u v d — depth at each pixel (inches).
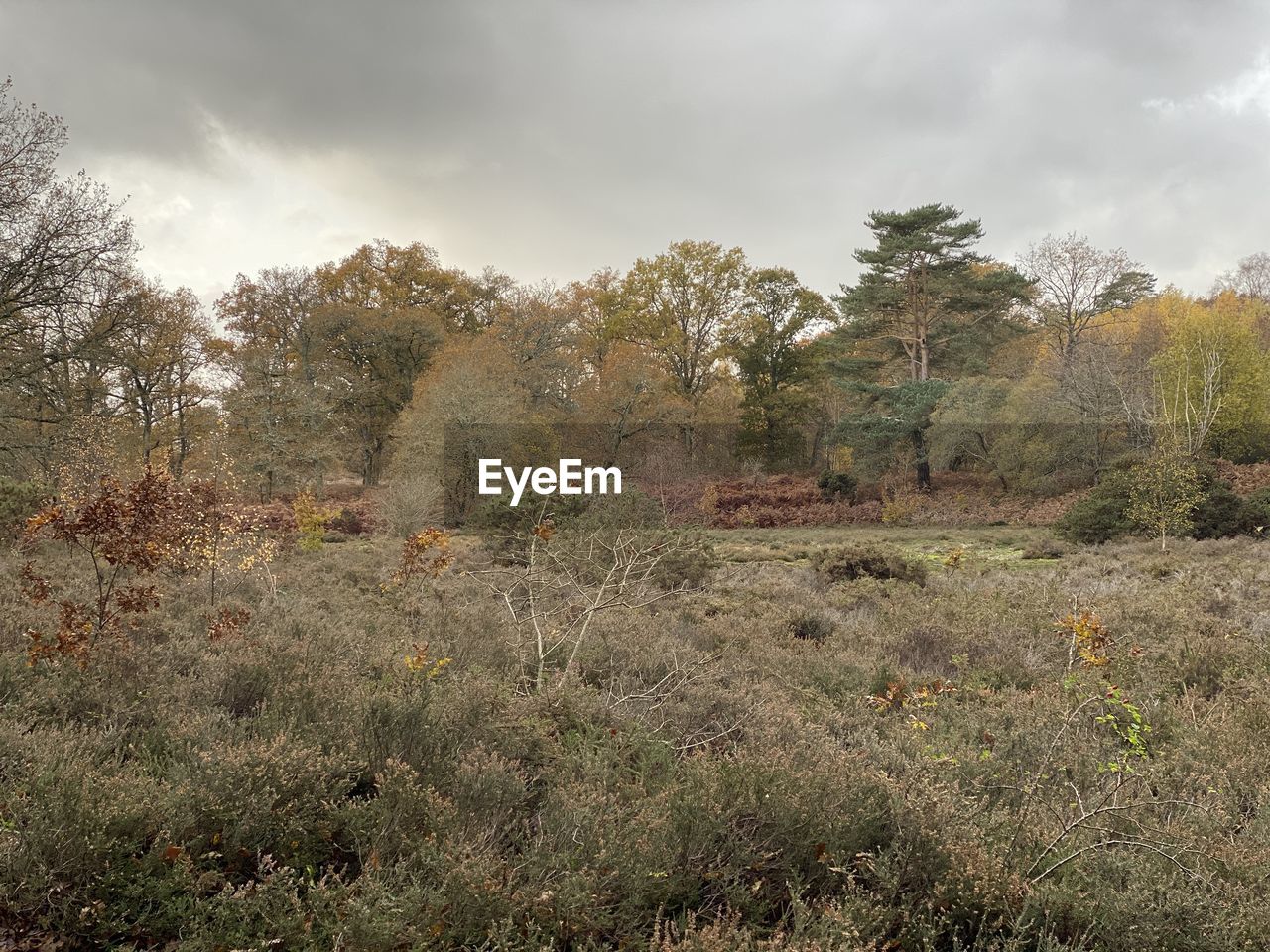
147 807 104.7
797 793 119.6
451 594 366.0
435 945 91.1
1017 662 261.6
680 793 119.8
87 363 821.9
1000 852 113.2
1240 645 255.8
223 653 191.6
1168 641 274.5
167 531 212.1
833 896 106.3
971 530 1201.4
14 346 763.4
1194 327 1347.2
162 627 221.9
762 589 479.2
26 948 85.0
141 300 874.1
